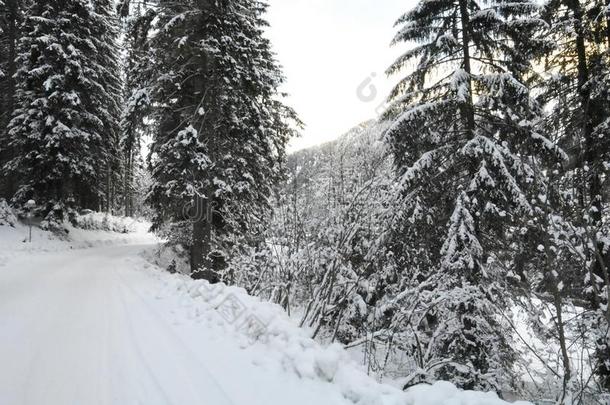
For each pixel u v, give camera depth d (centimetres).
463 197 767
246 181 1323
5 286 872
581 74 847
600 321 612
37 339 507
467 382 640
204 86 1179
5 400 342
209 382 380
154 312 666
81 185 2070
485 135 848
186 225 1339
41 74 1869
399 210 796
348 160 712
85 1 2003
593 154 747
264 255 779
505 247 795
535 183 521
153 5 1125
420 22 908
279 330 492
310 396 348
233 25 1143
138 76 1156
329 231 627
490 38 873
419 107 830
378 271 751
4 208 1825
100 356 450
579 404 477
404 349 622
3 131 2122
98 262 1409
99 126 2080
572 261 629
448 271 722
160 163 1255
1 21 2150
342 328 770
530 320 700
